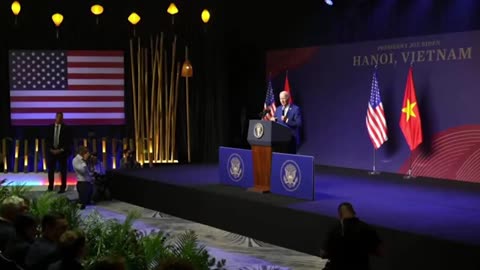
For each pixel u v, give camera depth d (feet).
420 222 27.86
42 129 55.93
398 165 43.47
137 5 55.31
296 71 50.37
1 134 55.67
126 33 55.77
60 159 47.70
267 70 52.80
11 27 54.65
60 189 47.88
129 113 56.59
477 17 38.55
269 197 34.68
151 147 54.60
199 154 56.39
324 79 48.29
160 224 37.91
